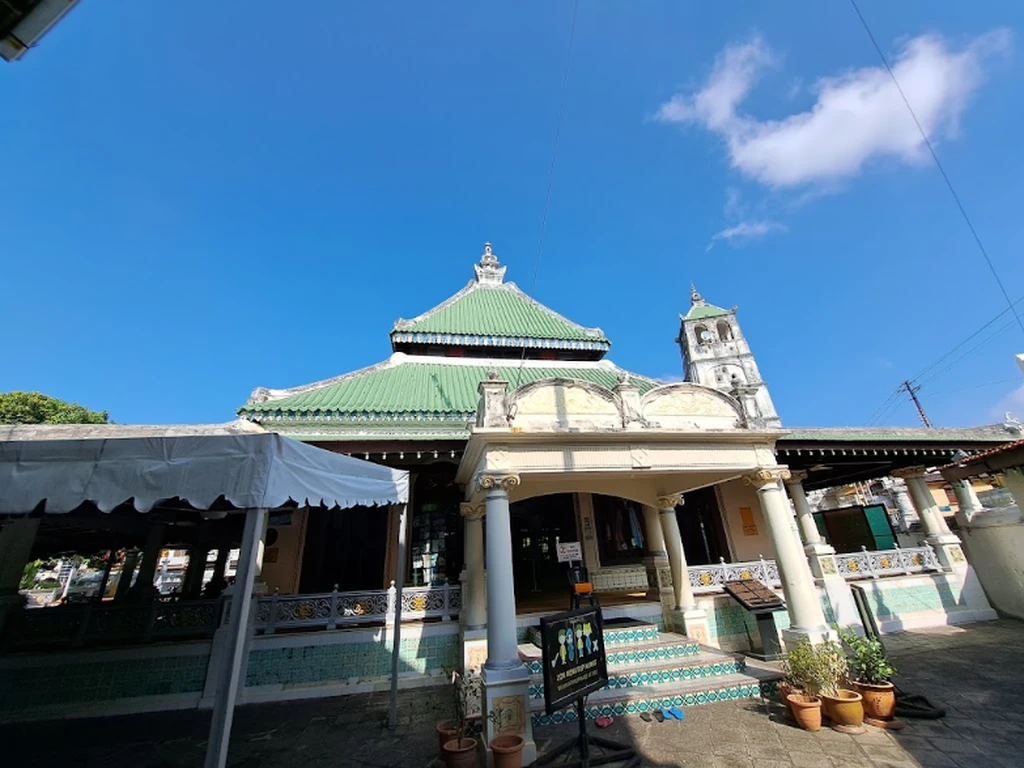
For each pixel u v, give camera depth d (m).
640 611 9.19
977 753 4.70
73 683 7.35
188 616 7.98
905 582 10.95
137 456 3.80
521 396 6.77
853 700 5.42
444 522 10.69
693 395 7.67
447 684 7.94
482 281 19.61
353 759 5.35
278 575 9.98
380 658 8.13
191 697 7.41
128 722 6.78
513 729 5.19
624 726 5.82
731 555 12.54
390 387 11.86
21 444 3.73
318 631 8.16
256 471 3.82
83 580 35.03
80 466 3.73
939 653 8.38
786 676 6.50
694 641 7.88
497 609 5.68
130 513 7.83
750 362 36.59
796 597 6.96
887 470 13.30
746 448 7.56
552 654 4.80
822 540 11.09
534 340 15.23
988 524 11.14
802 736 5.32
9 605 7.55
